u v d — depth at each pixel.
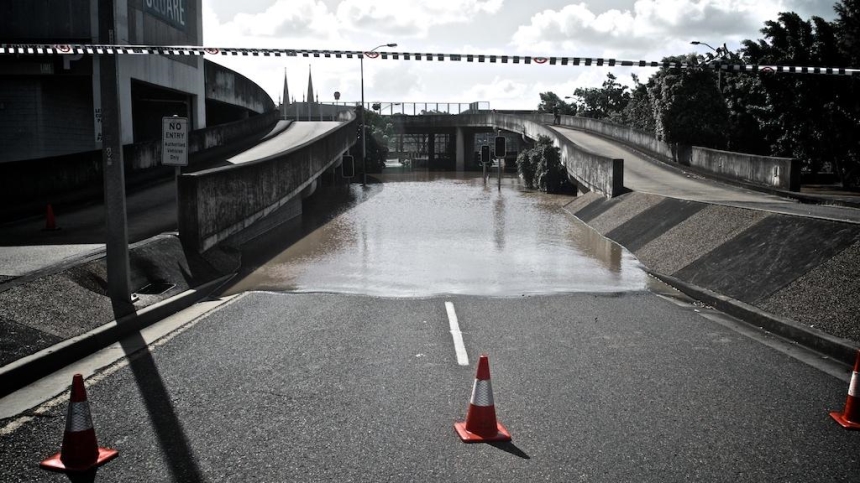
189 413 6.07
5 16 26.03
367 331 9.18
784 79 32.31
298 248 17.92
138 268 11.24
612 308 10.77
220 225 15.24
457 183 48.28
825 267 10.07
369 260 15.93
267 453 5.21
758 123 37.41
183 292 11.27
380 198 35.03
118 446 5.35
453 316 10.16
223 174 15.48
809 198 22.09
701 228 15.45
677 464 5.02
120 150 9.81
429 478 4.79
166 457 5.14
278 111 67.88
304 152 25.19
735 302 10.45
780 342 8.63
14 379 6.89
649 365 7.57
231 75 47.12
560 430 5.66
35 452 5.29
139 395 6.56
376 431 5.64
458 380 7.01
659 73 37.44
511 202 32.97
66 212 19.22
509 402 6.34
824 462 5.06
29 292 8.90
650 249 16.22
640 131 43.47
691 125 35.25
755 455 5.18
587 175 30.98
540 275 13.97
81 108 28.09
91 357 7.97
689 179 30.41
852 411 5.78
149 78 30.66
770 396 6.53
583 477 4.80
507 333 9.09
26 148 26.97
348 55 11.55
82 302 9.27
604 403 6.32
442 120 76.62
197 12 37.72
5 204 18.84
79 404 5.02
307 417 5.96
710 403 6.32
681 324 9.64
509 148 92.62
